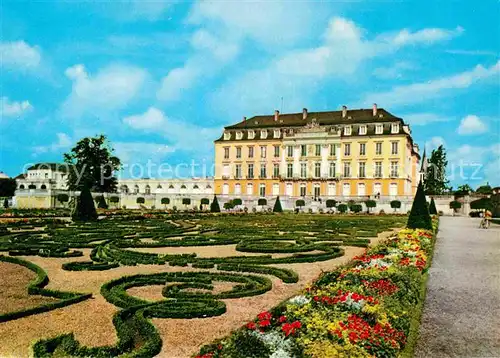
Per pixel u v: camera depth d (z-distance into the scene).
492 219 48.88
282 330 6.79
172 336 8.16
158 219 40.88
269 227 31.73
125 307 10.00
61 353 6.93
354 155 81.19
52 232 25.66
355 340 6.54
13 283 12.62
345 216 55.84
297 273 14.38
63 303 10.14
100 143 78.50
